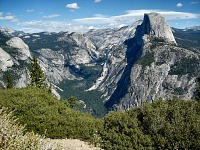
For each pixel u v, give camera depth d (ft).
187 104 40.63
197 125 35.50
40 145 19.89
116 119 42.14
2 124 19.54
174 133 36.01
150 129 38.55
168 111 39.52
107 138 40.75
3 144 18.15
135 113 42.42
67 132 46.52
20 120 46.26
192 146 34.55
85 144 42.34
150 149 36.60
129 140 38.65
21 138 19.10
